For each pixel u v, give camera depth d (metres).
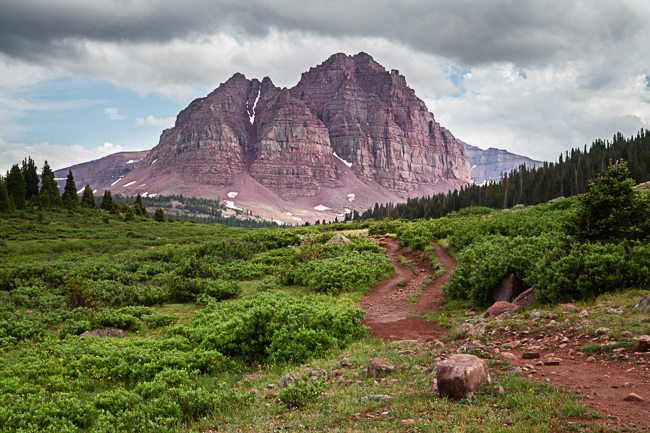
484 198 132.38
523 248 19.80
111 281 29.09
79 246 56.22
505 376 9.01
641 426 6.41
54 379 12.18
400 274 29.98
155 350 14.75
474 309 18.53
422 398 8.39
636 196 18.52
